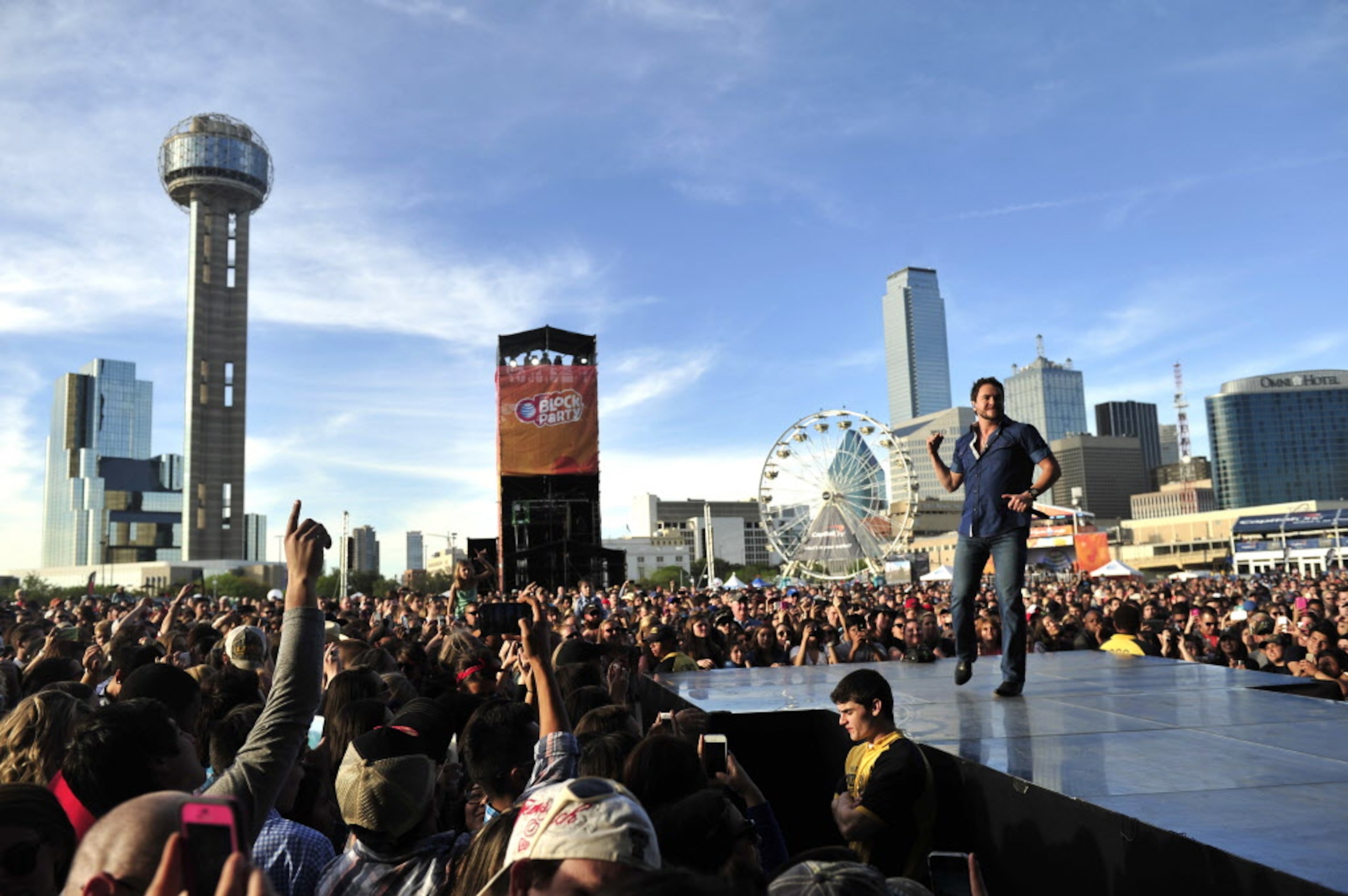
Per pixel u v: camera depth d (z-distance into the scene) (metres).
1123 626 9.00
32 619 13.09
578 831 1.57
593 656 6.43
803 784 5.23
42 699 3.55
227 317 158.38
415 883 2.58
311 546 2.94
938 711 4.84
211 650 7.88
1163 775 3.13
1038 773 3.26
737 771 3.37
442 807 4.36
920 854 3.68
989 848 3.42
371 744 2.73
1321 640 9.21
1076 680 5.87
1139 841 2.57
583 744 3.66
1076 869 2.87
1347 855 2.18
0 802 2.13
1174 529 140.50
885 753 3.85
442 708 4.21
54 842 2.17
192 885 1.04
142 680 4.12
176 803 1.41
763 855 3.22
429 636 10.80
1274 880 2.09
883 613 12.53
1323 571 79.62
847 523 49.22
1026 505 5.43
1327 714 4.26
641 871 1.57
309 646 2.80
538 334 45.47
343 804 2.65
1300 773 3.09
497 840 2.17
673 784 2.78
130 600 25.19
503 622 5.30
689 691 6.17
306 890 3.01
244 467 155.12
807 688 6.21
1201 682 5.54
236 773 2.56
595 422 43.66
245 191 159.88
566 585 42.03
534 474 43.00
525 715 3.31
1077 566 65.44
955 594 5.92
